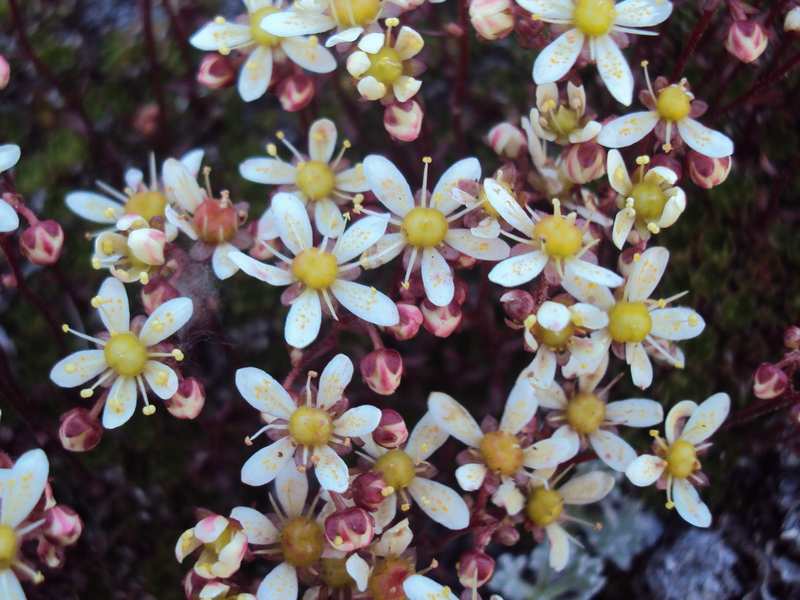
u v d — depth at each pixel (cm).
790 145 11
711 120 10
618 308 8
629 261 8
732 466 10
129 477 10
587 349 8
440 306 8
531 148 8
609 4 8
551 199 8
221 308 10
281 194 8
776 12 9
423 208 8
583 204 8
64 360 8
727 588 9
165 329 8
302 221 8
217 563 7
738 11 8
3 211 8
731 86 11
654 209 8
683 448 8
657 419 8
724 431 10
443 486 8
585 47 8
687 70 11
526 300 7
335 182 9
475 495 9
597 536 10
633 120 8
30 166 11
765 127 11
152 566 10
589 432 8
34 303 9
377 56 8
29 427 9
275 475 7
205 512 7
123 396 8
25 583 9
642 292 8
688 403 8
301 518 8
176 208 8
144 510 10
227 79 9
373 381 8
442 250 8
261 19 8
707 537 10
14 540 7
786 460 10
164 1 11
